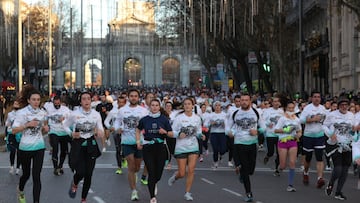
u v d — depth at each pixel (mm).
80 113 11188
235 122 12555
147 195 12891
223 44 48938
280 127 13883
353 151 9625
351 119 12414
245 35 40719
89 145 11156
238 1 38375
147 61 122438
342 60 41812
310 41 49094
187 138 12266
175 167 18531
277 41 36594
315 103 14508
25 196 12695
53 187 14008
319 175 14258
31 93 10867
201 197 12695
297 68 53688
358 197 12766
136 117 12453
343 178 12453
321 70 33094
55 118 16391
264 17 36062
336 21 43656
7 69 71562
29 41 68188
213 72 67188
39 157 10867
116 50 116688
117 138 16641
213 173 17219
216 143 18312
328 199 12469
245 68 50344
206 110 20047
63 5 69375
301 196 12875
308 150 14602
